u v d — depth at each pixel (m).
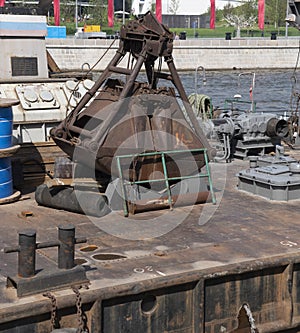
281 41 56.94
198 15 85.88
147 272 6.41
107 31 67.62
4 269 6.53
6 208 8.84
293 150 12.59
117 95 8.94
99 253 7.00
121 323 6.07
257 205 9.08
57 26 50.53
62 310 5.74
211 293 6.54
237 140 11.84
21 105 10.36
